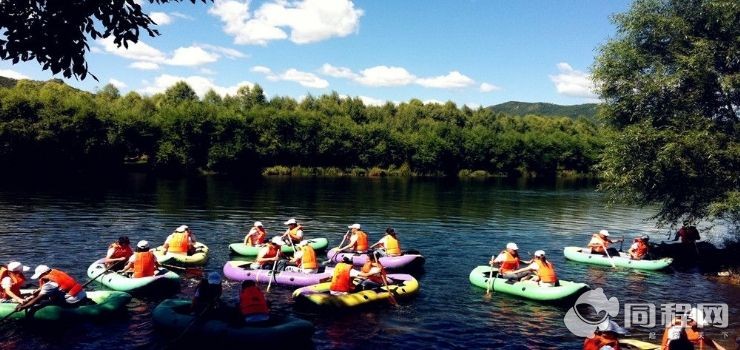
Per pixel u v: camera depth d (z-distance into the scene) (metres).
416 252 17.12
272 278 13.95
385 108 85.19
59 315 10.43
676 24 17.73
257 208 30.44
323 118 68.44
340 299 12.07
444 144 72.88
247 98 75.31
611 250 19.05
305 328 9.91
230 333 9.65
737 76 16.34
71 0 6.89
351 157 69.00
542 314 12.36
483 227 26.08
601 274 16.88
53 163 50.03
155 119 57.88
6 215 24.27
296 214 28.53
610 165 18.72
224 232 22.06
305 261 14.38
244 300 10.08
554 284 13.69
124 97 70.94
